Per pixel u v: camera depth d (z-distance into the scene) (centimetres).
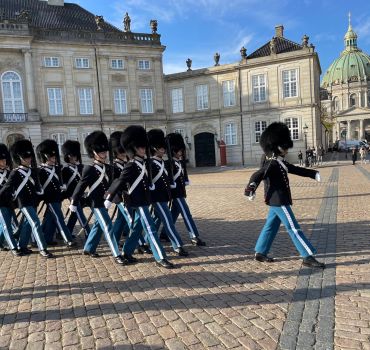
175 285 656
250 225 1105
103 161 839
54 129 4247
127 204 771
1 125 3928
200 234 1023
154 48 4647
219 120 4747
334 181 2195
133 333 499
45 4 4725
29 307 598
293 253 796
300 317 514
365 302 545
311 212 1241
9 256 914
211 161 4834
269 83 4481
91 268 781
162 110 4750
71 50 4300
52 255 884
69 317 555
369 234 908
